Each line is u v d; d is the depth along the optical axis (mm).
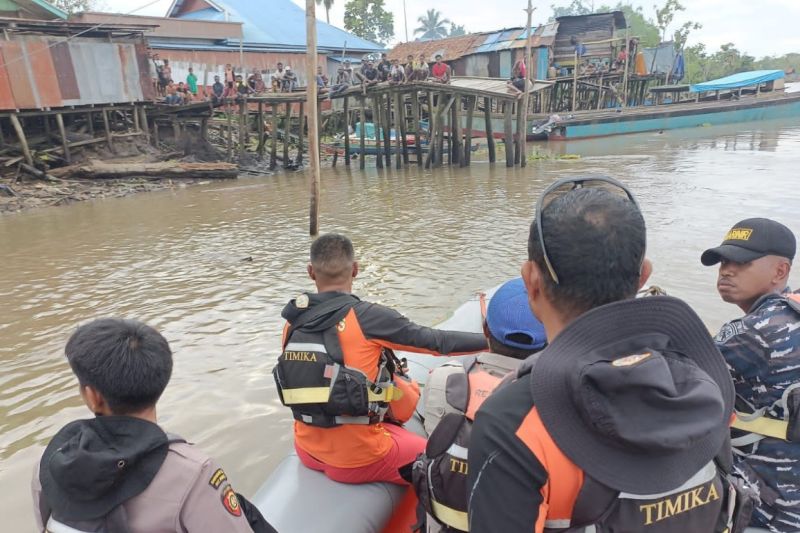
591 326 894
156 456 1164
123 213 12258
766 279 1945
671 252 7348
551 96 30703
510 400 928
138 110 18750
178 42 24828
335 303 2090
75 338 1226
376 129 19172
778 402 1680
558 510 867
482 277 6785
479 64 30828
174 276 7398
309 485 2225
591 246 908
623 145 23078
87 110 16906
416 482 1337
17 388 4504
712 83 32219
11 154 15750
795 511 1713
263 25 28984
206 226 10602
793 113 32188
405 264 7473
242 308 6098
